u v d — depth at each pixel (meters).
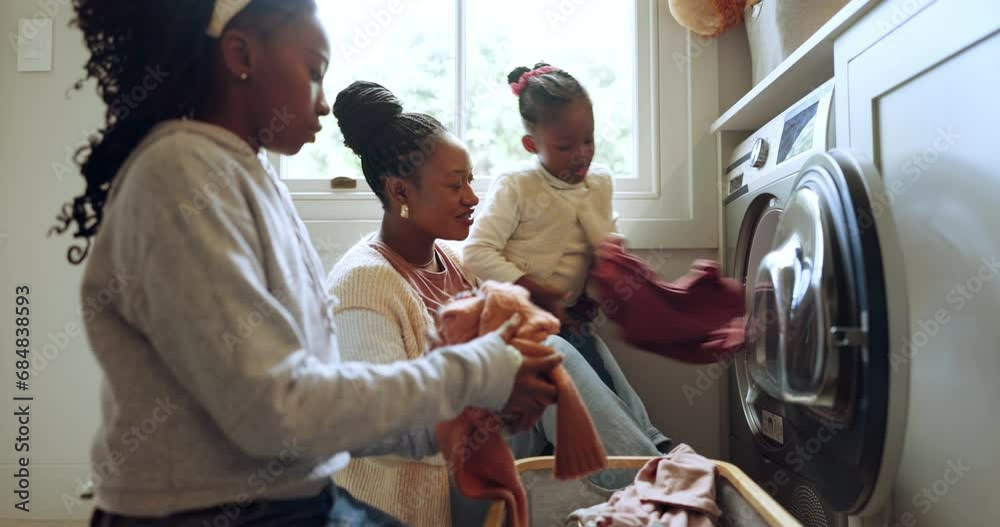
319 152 2.17
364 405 0.68
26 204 2.09
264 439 0.65
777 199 1.48
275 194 0.81
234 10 0.75
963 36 0.87
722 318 1.34
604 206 1.62
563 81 1.50
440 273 1.42
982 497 0.88
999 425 0.85
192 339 0.65
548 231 1.58
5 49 2.10
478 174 2.16
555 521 1.28
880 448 0.86
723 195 2.01
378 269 1.25
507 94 2.15
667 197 2.09
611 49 2.14
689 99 2.07
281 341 0.68
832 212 0.94
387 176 1.36
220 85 0.79
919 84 0.98
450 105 2.13
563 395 0.83
